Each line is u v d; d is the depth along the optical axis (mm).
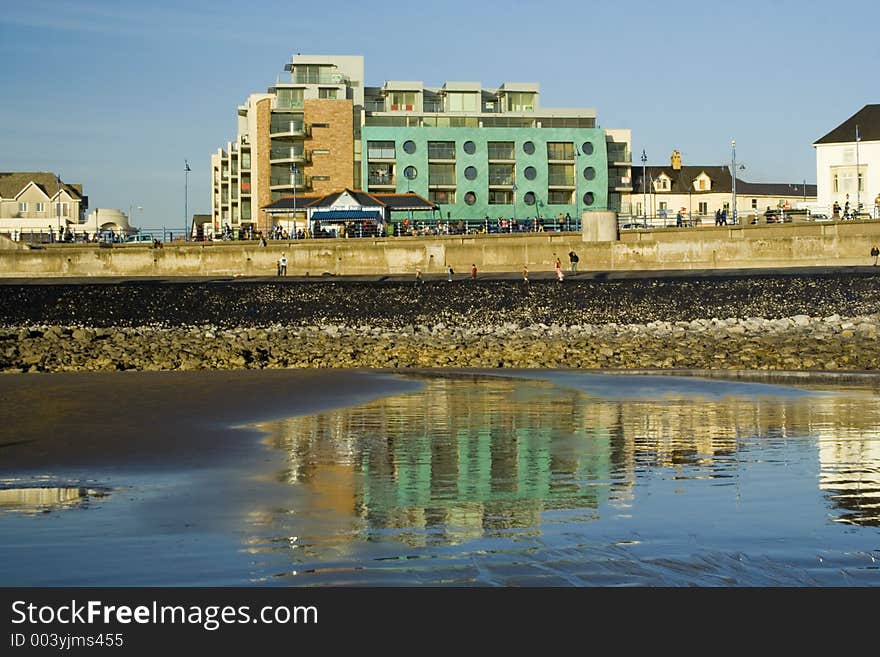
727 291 60969
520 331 55625
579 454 20344
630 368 43094
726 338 51000
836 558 12297
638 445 21531
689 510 14938
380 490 16750
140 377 39719
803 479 17406
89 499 16172
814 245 70250
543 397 31516
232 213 139250
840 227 69688
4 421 26125
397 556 12547
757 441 22016
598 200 127500
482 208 124375
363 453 20734
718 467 18688
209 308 63719
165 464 19516
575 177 126812
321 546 13055
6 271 80500
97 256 80750
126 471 18766
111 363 44969
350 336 55031
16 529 14070
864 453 20281
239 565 12266
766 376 38844
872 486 16750
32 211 146750
